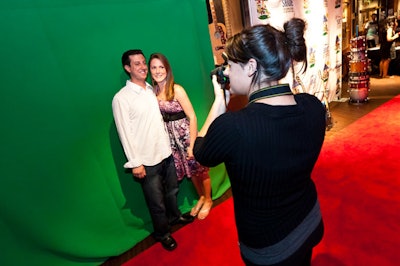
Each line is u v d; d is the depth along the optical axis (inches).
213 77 38.1
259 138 28.0
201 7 93.9
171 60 90.2
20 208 69.1
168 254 83.4
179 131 87.5
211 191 106.5
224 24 127.9
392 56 243.8
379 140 130.7
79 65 74.2
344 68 259.0
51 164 72.6
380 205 87.4
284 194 31.7
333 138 141.9
